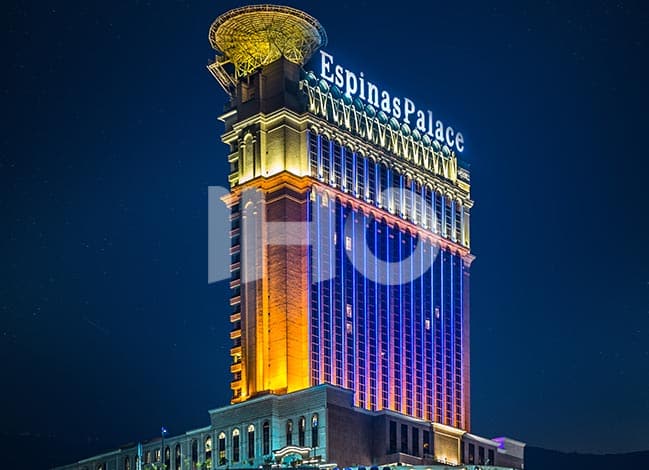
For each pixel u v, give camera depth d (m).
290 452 199.88
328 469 188.50
